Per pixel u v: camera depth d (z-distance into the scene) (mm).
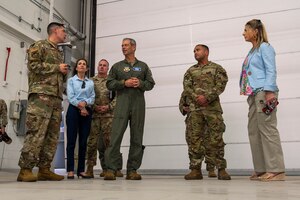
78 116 3061
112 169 2541
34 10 4488
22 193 1310
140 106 2689
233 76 4098
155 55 4539
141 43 4648
